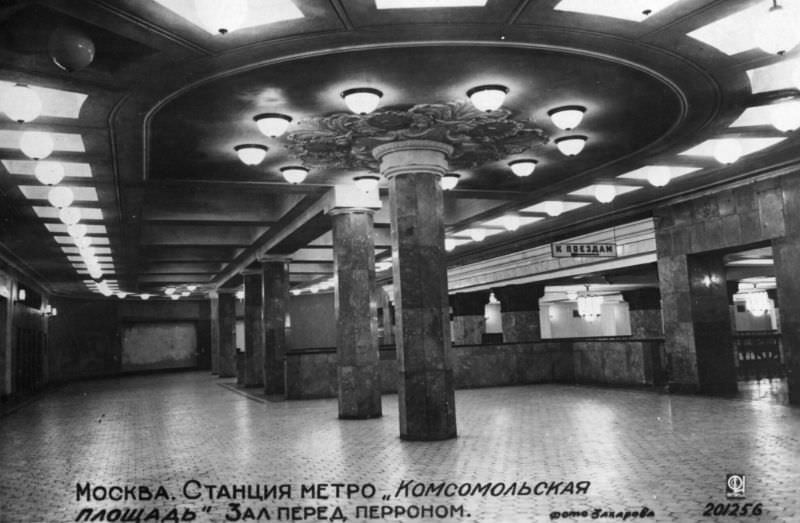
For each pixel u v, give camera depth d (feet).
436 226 38.96
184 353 153.58
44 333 117.70
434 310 38.50
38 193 46.60
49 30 23.57
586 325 150.30
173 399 76.48
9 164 40.40
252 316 90.07
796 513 20.20
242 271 90.53
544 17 24.30
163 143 36.68
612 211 64.34
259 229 71.15
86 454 37.96
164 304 149.48
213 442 40.68
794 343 48.03
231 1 19.39
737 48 27.86
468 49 26.55
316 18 23.68
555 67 28.60
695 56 28.19
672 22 24.99
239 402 69.36
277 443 39.14
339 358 50.98
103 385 111.45
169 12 22.48
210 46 25.12
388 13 23.58
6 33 23.45
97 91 28.53
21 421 58.34
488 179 48.88
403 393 38.50
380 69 28.09
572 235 74.02
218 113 32.30
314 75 28.35
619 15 24.62
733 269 84.02
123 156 37.91
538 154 42.63
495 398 60.90
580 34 25.72
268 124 32.50
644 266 78.07
